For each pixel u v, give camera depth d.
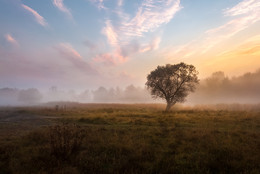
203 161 4.39
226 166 4.11
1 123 12.18
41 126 10.74
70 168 3.96
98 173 3.81
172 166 4.07
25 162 4.49
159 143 6.38
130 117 14.73
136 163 4.34
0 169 4.07
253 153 4.94
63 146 4.69
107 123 11.73
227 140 6.22
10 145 6.07
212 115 14.93
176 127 9.59
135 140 6.64
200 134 7.31
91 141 6.63
